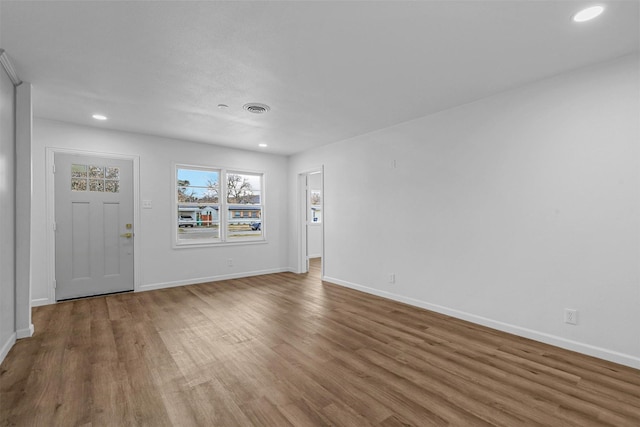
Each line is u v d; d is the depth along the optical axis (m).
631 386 2.11
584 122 2.61
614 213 2.46
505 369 2.36
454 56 2.44
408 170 4.05
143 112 3.71
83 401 1.95
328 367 2.39
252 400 1.96
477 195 3.33
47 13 1.90
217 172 5.60
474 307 3.36
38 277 3.95
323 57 2.45
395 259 4.23
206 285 5.13
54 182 4.06
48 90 3.06
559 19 1.97
